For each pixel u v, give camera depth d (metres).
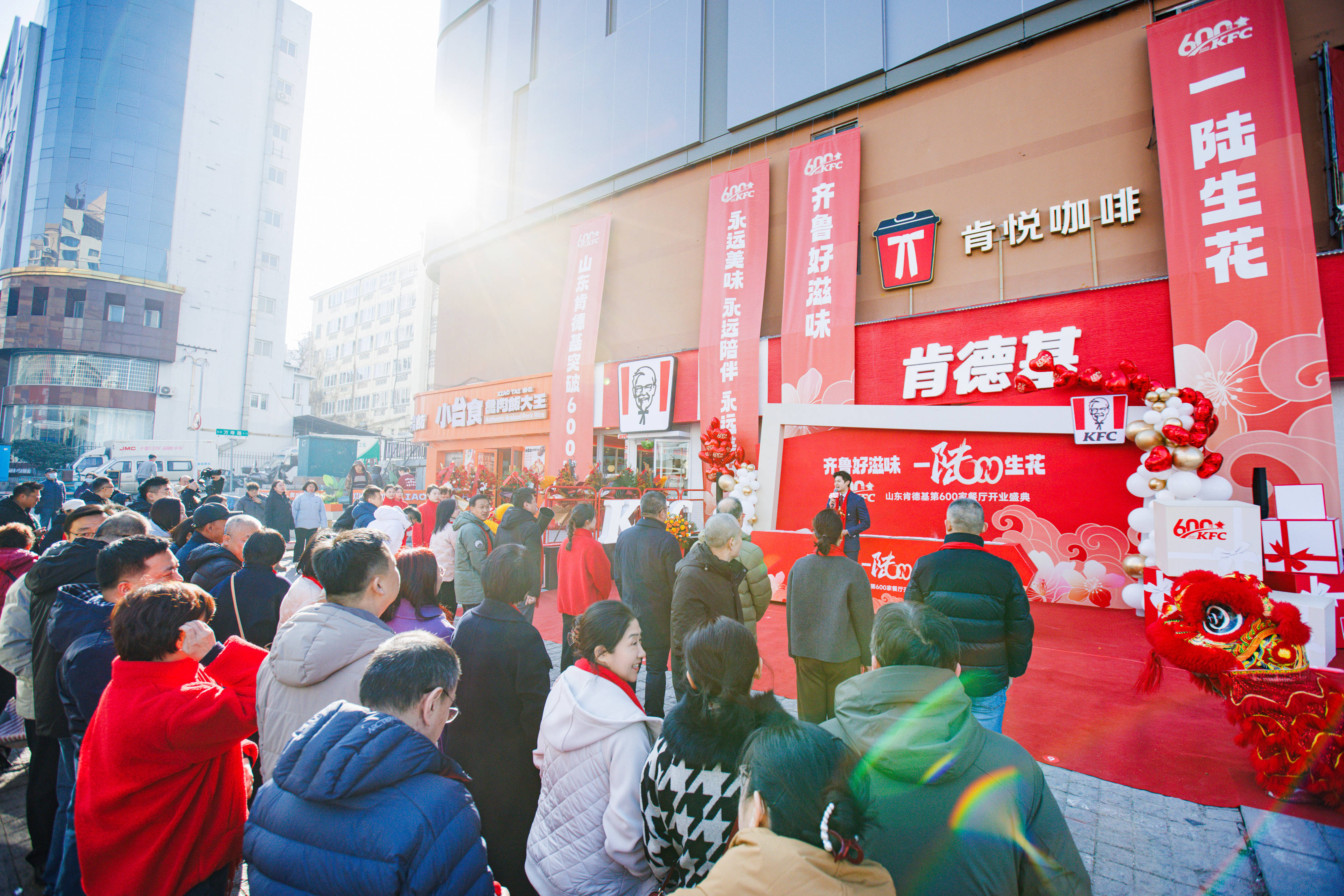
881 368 9.89
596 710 1.87
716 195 12.23
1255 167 7.27
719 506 4.15
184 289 34.06
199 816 1.97
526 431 15.81
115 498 11.54
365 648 2.04
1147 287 7.89
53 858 2.62
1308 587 5.61
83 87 32.34
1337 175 7.02
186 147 34.72
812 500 9.21
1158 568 5.70
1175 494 6.23
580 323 14.41
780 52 11.75
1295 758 3.25
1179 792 3.38
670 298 13.29
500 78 17.66
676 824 1.58
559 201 15.75
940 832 1.35
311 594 3.08
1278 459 6.85
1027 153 9.25
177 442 22.70
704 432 11.70
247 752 2.58
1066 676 5.19
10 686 3.78
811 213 10.87
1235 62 7.52
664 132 13.47
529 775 2.34
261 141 37.69
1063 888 1.34
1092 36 8.88
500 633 2.40
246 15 37.25
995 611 2.87
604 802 1.81
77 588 2.50
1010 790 1.39
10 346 30.75
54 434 30.92
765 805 1.14
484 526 5.80
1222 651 3.54
